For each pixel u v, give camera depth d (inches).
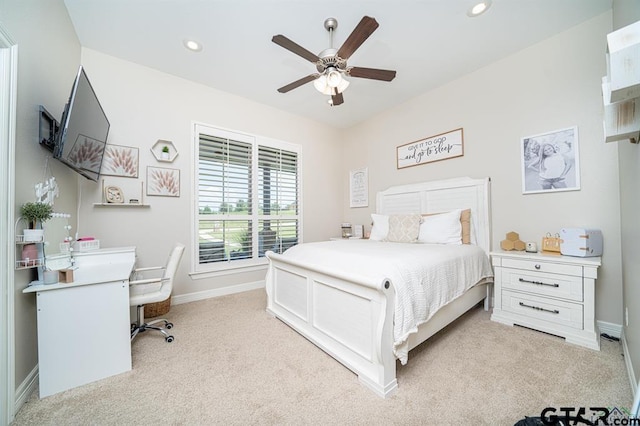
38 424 47.1
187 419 48.1
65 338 56.6
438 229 106.6
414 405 50.7
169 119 113.5
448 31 88.3
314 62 80.3
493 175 107.5
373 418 47.6
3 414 46.5
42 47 64.3
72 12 79.7
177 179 114.7
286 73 114.1
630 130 39.6
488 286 102.3
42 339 54.2
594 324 71.1
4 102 48.3
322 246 93.6
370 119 164.1
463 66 109.4
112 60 100.7
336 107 149.7
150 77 109.1
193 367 64.7
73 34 85.1
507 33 89.7
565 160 88.5
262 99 138.6
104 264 80.4
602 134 81.8
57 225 72.1
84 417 48.7
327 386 57.0
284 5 76.9
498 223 105.8
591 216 83.2
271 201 147.6
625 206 68.1
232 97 132.3
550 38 92.0
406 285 59.7
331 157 178.1
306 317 78.7
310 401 52.4
